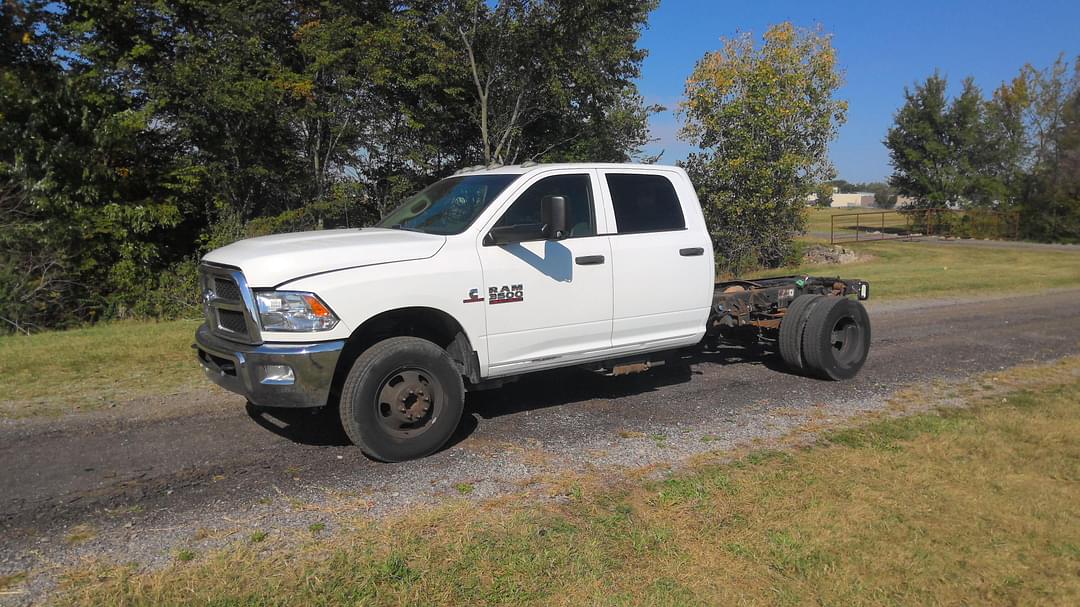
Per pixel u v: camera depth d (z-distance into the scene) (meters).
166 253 18.73
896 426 5.94
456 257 5.30
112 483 4.67
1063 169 36.78
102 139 16.30
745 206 23.53
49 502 4.36
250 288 4.74
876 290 16.23
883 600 3.31
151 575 3.45
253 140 19.61
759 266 25.00
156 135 18.69
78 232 15.89
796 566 3.58
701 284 6.66
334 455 5.23
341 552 3.66
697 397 6.97
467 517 4.13
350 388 4.89
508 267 5.50
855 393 7.16
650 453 5.30
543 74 22.19
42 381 7.38
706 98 23.42
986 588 3.42
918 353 9.24
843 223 52.12
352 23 20.27
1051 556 3.72
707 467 4.98
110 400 6.67
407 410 5.09
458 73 21.27
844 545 3.80
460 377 5.28
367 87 20.34
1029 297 15.45
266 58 19.39
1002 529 4.01
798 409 6.55
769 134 23.28
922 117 41.81
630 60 23.22
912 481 4.67
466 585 3.35
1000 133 39.97
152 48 18.48
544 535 3.88
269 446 5.42
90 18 18.02
